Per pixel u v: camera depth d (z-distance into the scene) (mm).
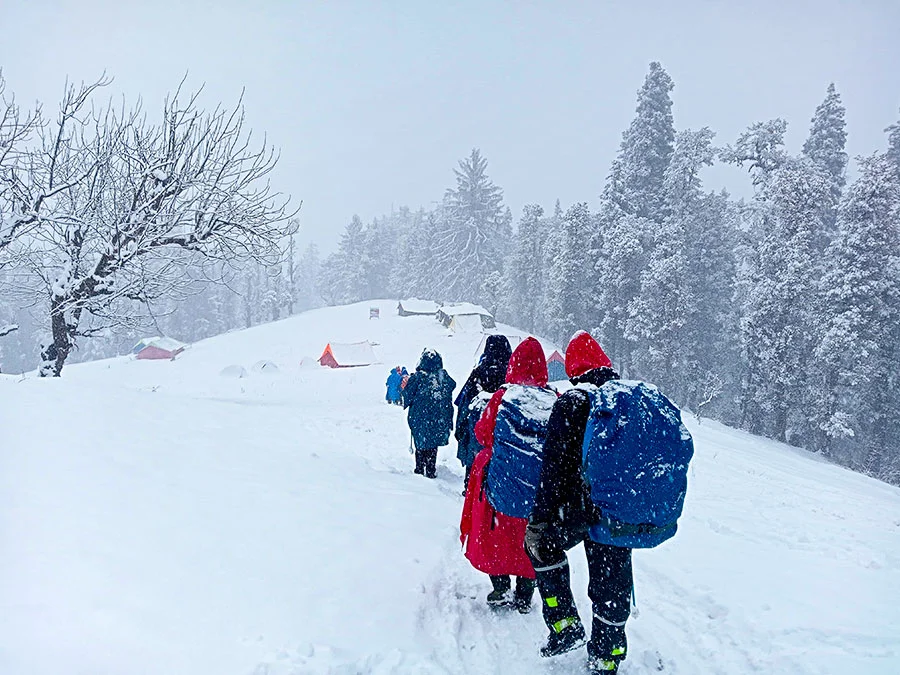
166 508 4734
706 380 52656
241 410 11266
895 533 7113
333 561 4281
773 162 47656
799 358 41875
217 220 15805
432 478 8289
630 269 55906
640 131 63656
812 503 9609
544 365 4219
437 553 4852
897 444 40875
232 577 3809
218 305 116938
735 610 4117
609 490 3025
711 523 7160
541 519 3312
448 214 114500
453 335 65875
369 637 3389
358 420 14406
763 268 43344
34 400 7523
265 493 5562
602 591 3248
